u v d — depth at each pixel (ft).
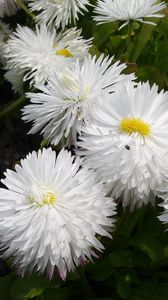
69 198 0.86
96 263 1.05
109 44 1.43
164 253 1.01
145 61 1.42
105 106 0.94
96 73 1.06
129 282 1.04
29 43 1.29
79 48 1.30
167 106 0.94
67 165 0.88
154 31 1.45
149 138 0.91
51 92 1.07
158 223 1.08
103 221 0.88
